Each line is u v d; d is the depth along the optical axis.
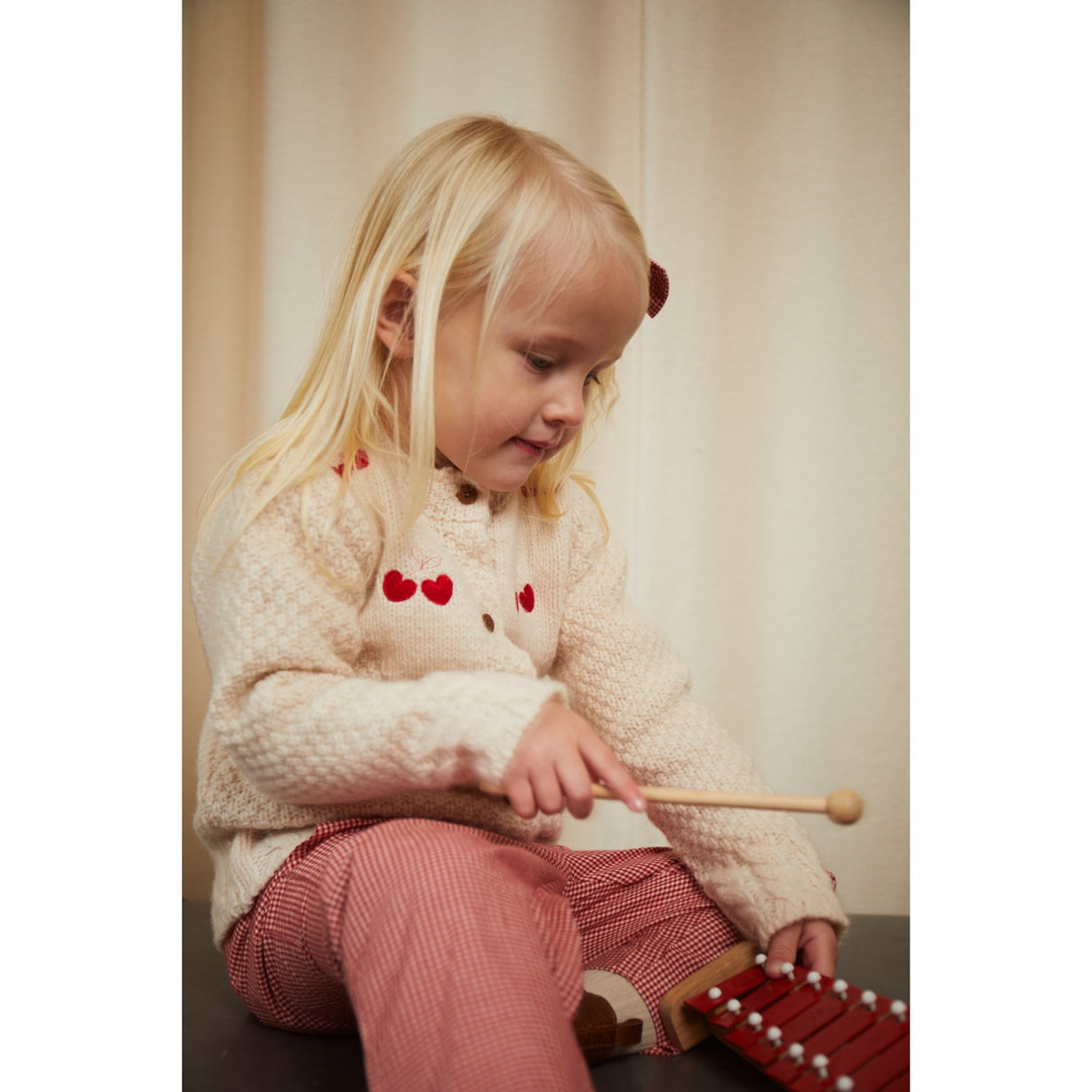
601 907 0.96
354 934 0.71
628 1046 0.87
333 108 1.23
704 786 0.99
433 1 1.24
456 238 0.90
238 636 0.82
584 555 1.08
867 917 1.27
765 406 1.40
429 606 0.91
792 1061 0.78
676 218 1.34
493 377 0.89
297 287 1.23
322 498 0.87
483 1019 0.63
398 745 0.75
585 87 1.27
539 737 0.72
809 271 1.37
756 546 1.41
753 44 1.33
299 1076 0.83
